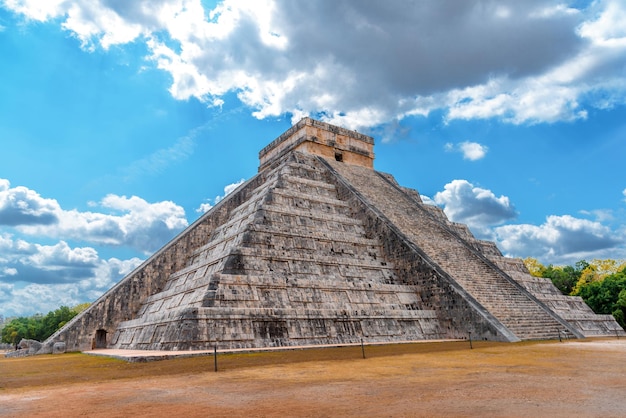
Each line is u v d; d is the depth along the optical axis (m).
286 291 21.11
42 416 6.86
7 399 8.59
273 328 19.11
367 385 8.86
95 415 6.82
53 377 11.98
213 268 22.47
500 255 36.56
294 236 24.44
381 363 12.61
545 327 22.75
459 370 10.79
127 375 11.80
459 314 22.48
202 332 17.55
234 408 7.00
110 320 25.55
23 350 23.38
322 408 6.77
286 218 25.84
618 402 6.54
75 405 7.70
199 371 11.89
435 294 23.95
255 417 6.31
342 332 20.72
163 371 12.22
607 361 11.91
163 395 8.44
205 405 7.33
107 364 14.80
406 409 6.50
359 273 24.84
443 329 23.11
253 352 16.70
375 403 7.03
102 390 9.35
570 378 9.03
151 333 20.23
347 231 27.98
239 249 21.52
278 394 8.13
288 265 22.70
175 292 23.22
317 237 25.22
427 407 6.59
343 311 21.22
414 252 25.56
